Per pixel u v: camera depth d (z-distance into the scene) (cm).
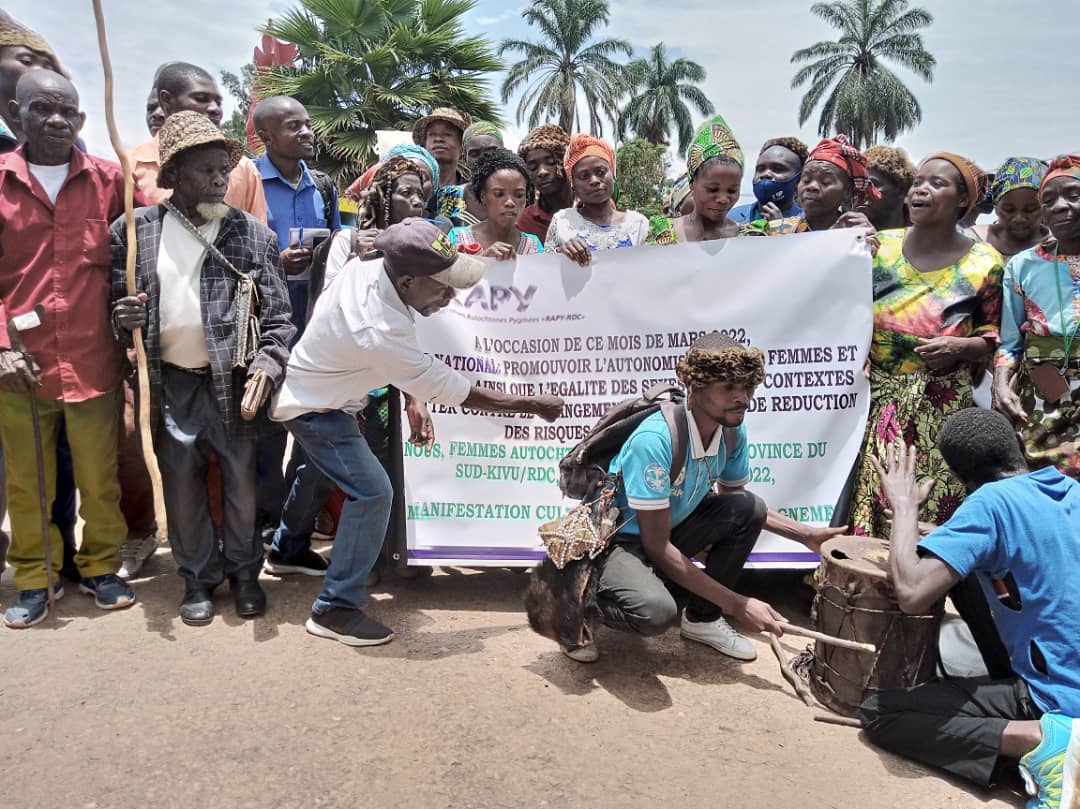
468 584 447
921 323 388
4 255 369
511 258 422
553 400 367
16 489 382
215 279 371
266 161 516
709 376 304
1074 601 255
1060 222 369
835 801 260
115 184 390
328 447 353
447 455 426
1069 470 378
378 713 306
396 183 406
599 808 254
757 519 356
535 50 5559
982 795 265
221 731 293
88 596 410
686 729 301
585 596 336
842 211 477
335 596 362
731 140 432
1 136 437
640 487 320
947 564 264
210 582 393
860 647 293
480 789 262
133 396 448
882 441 396
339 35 2856
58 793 258
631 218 470
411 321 338
